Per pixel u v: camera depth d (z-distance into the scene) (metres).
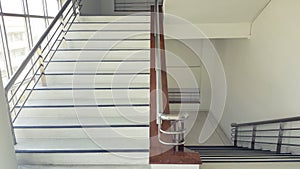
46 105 2.77
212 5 3.79
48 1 4.29
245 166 2.39
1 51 2.83
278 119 3.13
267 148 3.80
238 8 3.85
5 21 2.93
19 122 2.56
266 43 3.71
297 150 3.06
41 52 3.00
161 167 1.49
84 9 5.63
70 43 3.84
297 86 2.94
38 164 2.19
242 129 4.69
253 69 4.19
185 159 1.48
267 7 3.67
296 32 2.94
